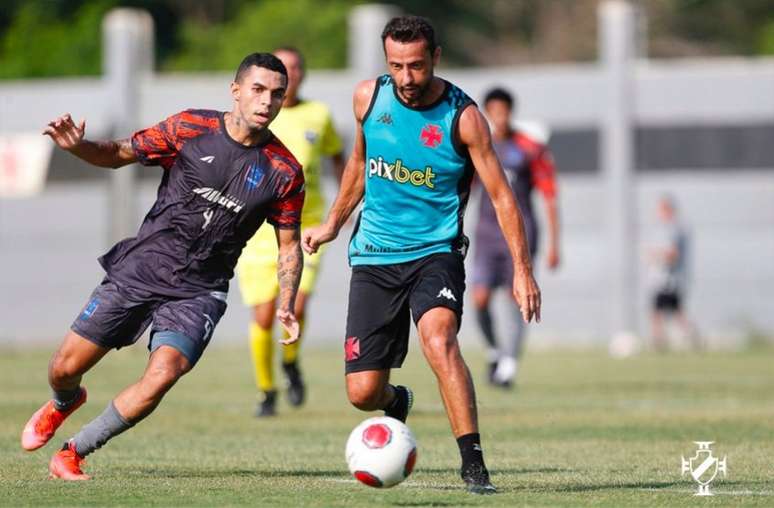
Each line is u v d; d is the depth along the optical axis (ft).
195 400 170.81
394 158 87.45
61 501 79.30
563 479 93.20
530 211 187.11
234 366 245.65
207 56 492.13
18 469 96.48
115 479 90.68
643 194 314.55
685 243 302.66
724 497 83.30
